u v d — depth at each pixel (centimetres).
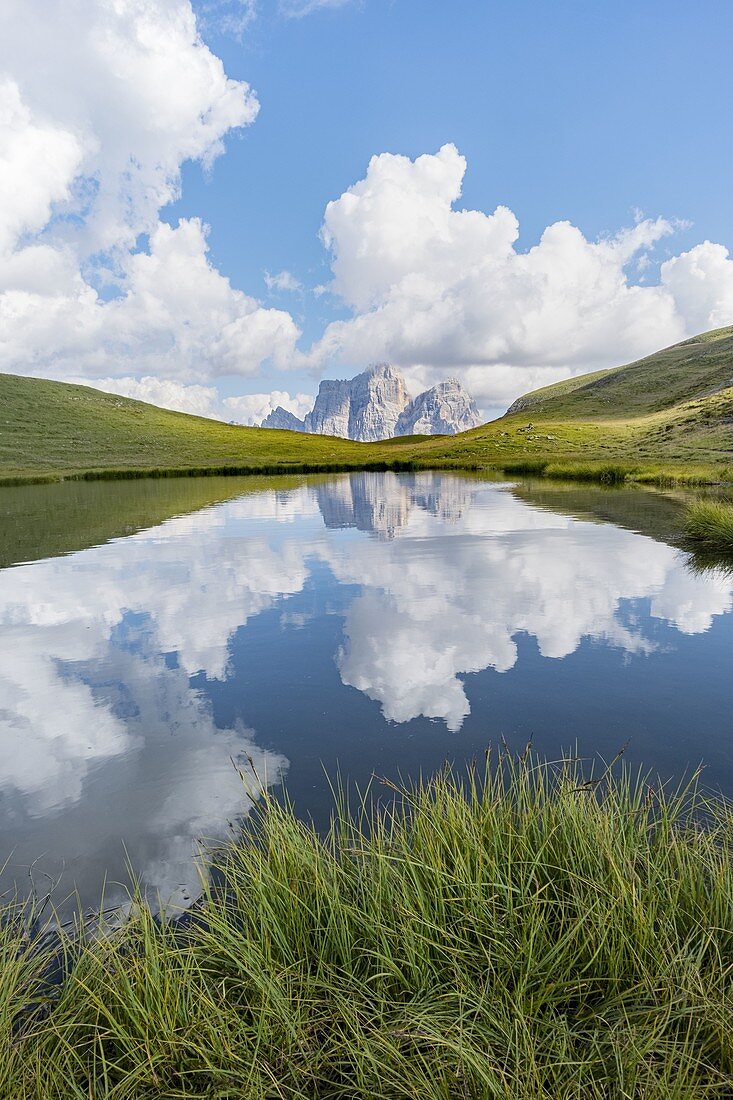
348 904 288
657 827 349
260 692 646
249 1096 213
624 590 1023
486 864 295
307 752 513
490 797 348
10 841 404
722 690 615
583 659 712
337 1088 226
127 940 279
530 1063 212
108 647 805
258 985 243
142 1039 232
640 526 1764
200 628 879
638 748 499
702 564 1215
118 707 620
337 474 5594
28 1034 229
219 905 321
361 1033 233
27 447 6850
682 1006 236
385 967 257
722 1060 220
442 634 819
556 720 557
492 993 244
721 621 845
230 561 1390
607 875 285
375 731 547
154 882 356
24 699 645
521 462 5322
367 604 980
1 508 2734
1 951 279
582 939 263
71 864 377
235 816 423
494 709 584
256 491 3650
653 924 263
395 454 7519
